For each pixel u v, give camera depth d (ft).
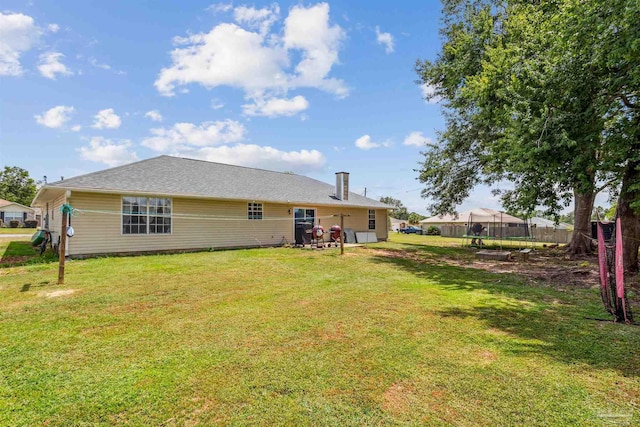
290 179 62.44
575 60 22.93
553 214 28.45
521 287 22.56
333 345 11.92
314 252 41.39
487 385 9.18
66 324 13.92
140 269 27.17
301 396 8.58
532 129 23.00
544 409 8.06
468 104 38.88
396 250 47.55
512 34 31.30
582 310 16.79
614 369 10.18
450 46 39.17
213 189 43.39
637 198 22.41
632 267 26.11
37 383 9.11
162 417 7.71
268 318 15.01
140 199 37.11
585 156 22.24
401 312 16.20
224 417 7.72
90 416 7.72
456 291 21.04
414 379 9.50
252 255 37.27
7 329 13.25
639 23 18.01
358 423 7.51
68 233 27.27
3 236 71.41
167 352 11.20
